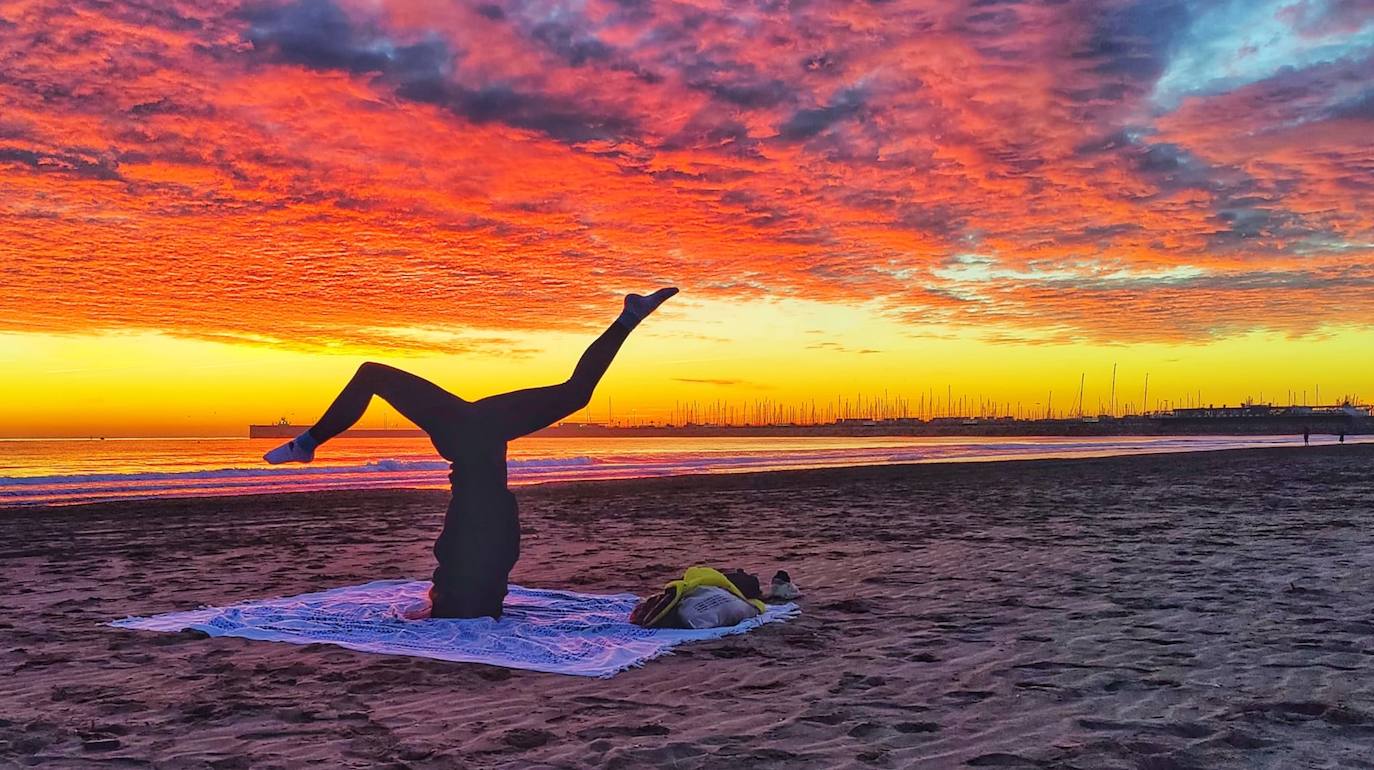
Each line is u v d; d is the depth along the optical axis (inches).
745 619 265.6
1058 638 247.0
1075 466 1472.7
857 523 597.3
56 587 350.3
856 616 281.4
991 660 221.9
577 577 375.9
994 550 448.8
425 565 416.2
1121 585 336.5
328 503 791.7
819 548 464.8
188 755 150.2
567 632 249.6
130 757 149.1
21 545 491.8
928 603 303.6
